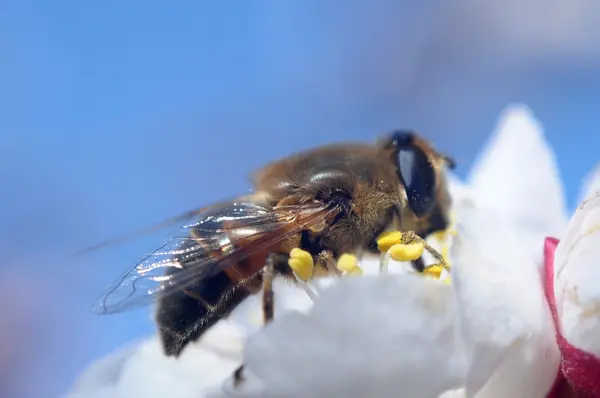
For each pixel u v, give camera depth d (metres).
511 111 0.09
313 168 0.08
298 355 0.07
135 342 0.08
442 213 0.08
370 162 0.08
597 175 0.08
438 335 0.07
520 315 0.07
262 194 0.08
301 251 0.08
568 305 0.07
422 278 0.07
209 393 0.07
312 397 0.07
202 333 0.08
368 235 0.08
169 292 0.07
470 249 0.07
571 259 0.07
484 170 0.09
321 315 0.07
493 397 0.07
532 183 0.09
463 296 0.07
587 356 0.07
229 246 0.08
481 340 0.07
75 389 0.08
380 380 0.07
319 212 0.08
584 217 0.07
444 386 0.07
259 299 0.08
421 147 0.08
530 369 0.07
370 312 0.07
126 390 0.08
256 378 0.07
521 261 0.07
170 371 0.08
